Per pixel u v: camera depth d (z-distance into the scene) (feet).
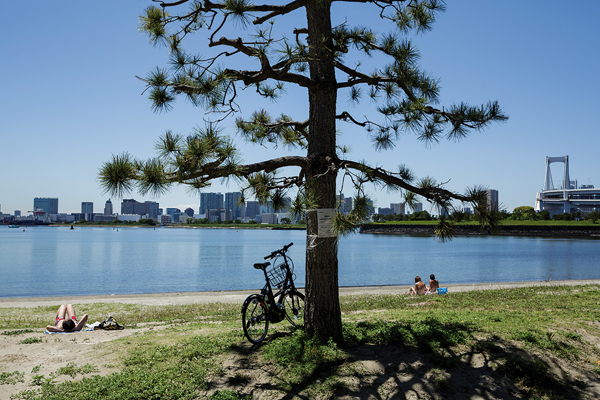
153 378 17.37
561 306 34.27
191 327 27.68
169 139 15.03
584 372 19.22
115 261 168.14
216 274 120.57
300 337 20.79
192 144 14.12
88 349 21.63
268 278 23.25
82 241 379.14
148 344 21.95
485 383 17.40
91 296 66.08
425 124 22.66
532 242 329.72
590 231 411.34
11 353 21.02
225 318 35.55
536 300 39.88
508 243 322.34
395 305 41.86
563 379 18.43
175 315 40.60
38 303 55.72
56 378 17.60
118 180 13.47
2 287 92.17
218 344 21.38
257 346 21.15
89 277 112.37
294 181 21.98
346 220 15.01
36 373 18.21
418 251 235.40
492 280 102.53
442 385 16.90
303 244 330.13
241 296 64.23
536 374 18.12
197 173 14.90
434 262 161.68
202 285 95.71
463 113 19.60
